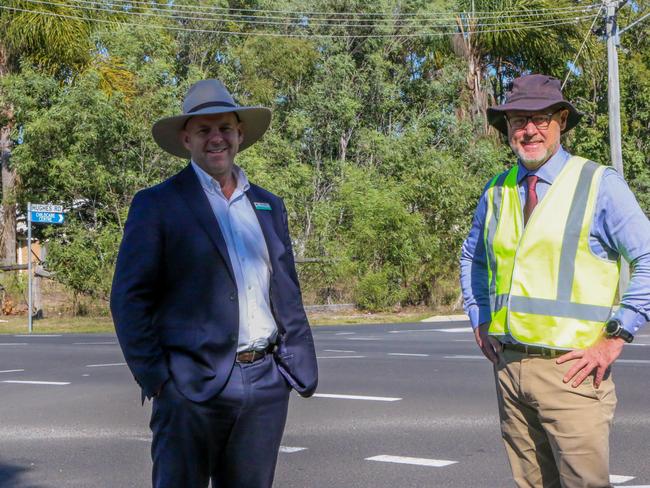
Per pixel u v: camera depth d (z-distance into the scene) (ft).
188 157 14.78
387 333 65.87
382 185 97.40
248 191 14.08
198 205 13.48
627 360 42.91
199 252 13.25
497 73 123.54
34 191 94.79
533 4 114.83
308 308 90.68
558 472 14.24
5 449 25.81
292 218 98.07
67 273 89.51
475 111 115.65
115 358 48.91
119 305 13.08
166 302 13.32
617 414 29.07
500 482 21.29
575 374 13.35
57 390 36.63
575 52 118.52
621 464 22.63
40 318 90.22
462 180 96.94
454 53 118.32
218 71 115.65
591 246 13.64
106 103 89.35
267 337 13.47
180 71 117.29
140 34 101.81
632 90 130.31
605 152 124.57
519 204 14.12
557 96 13.92
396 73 118.32
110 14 108.27
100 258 90.12
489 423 28.12
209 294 13.23
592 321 13.51
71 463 24.06
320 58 115.85
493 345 14.33
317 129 111.55
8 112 98.12
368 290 91.04
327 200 103.14
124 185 91.35
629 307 13.25
